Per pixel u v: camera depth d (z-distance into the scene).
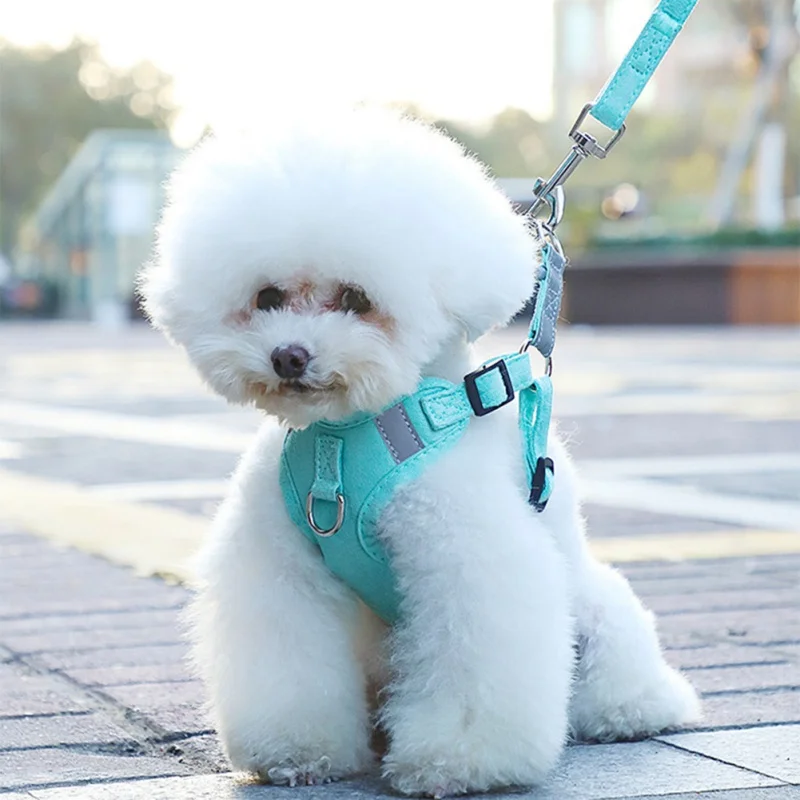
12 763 1.42
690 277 9.88
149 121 23.73
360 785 1.36
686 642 1.73
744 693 1.57
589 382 5.32
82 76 23.62
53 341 9.41
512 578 1.32
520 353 1.39
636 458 3.26
